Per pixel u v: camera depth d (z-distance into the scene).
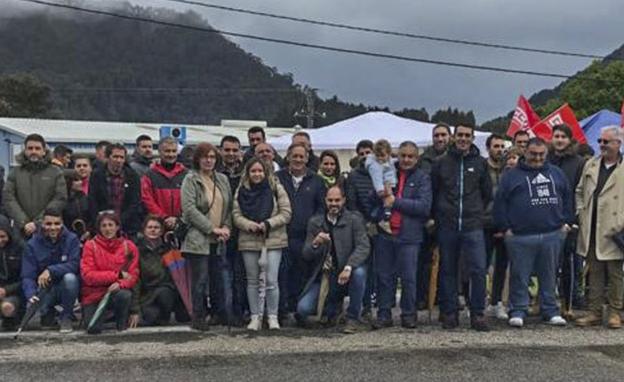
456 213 7.42
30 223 7.66
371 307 8.21
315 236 7.50
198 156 7.38
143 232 7.76
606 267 7.68
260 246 7.35
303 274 7.77
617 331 7.52
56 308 7.71
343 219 7.51
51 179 7.94
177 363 6.33
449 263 7.55
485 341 7.08
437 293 8.12
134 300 7.51
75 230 8.17
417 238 7.50
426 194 7.45
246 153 8.68
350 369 6.24
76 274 7.38
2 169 8.82
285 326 7.68
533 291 8.52
